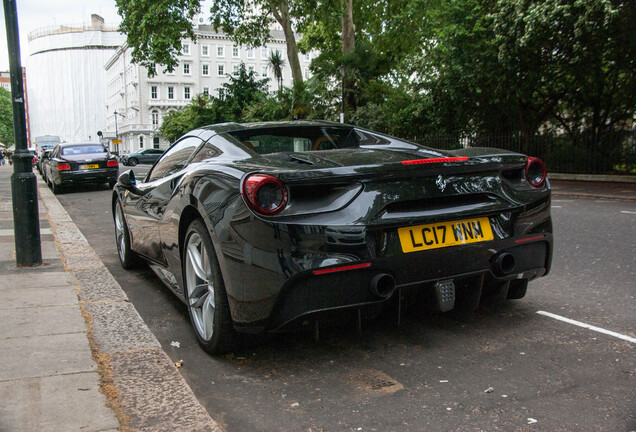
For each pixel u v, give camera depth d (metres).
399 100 24.69
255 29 30.39
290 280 2.39
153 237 3.96
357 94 25.41
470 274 2.78
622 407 2.18
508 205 2.90
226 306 2.74
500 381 2.47
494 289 3.09
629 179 16.19
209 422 2.09
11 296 3.91
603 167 17.55
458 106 21.00
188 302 3.17
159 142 89.44
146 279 4.84
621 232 6.59
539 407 2.21
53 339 2.97
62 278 4.49
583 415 2.13
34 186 5.02
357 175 2.53
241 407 2.31
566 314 3.42
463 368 2.63
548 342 2.94
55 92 144.62
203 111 51.69
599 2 13.58
